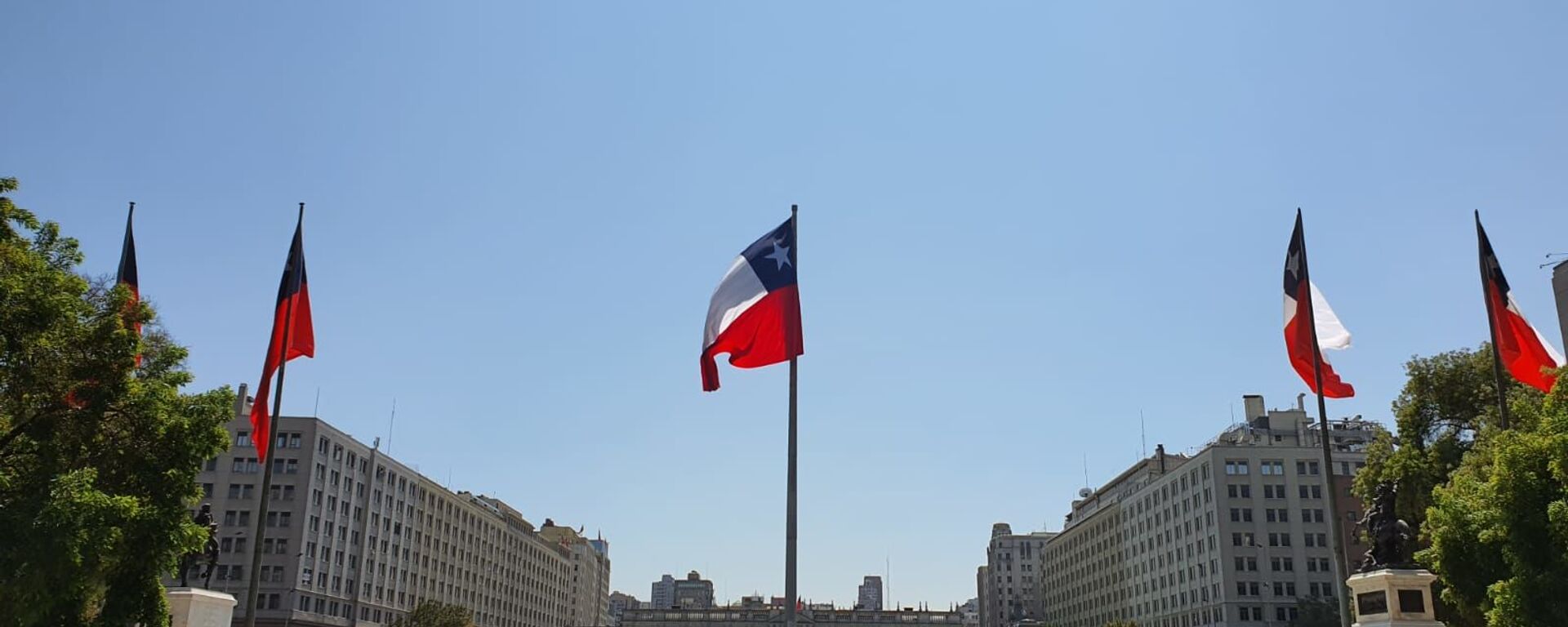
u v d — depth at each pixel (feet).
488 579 561.02
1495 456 102.94
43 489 76.89
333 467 400.26
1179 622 446.60
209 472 381.19
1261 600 401.90
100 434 87.92
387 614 437.58
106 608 88.07
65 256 89.66
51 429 83.97
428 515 485.15
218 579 369.50
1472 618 122.21
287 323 109.40
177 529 87.97
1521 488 97.76
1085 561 586.86
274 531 374.63
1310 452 420.77
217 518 376.07
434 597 486.38
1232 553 407.85
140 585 89.51
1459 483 121.08
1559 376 99.81
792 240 94.89
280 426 385.50
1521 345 113.70
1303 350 107.86
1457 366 189.26
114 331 86.17
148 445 89.51
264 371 107.65
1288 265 110.73
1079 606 595.47
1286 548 409.08
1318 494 416.26
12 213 85.10
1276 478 417.49
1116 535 535.19
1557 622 92.68
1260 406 467.93
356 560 414.41
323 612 387.96
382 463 441.27
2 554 70.28
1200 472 431.84
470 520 538.88
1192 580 435.12
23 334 78.64
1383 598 98.68
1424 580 97.91
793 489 88.33
